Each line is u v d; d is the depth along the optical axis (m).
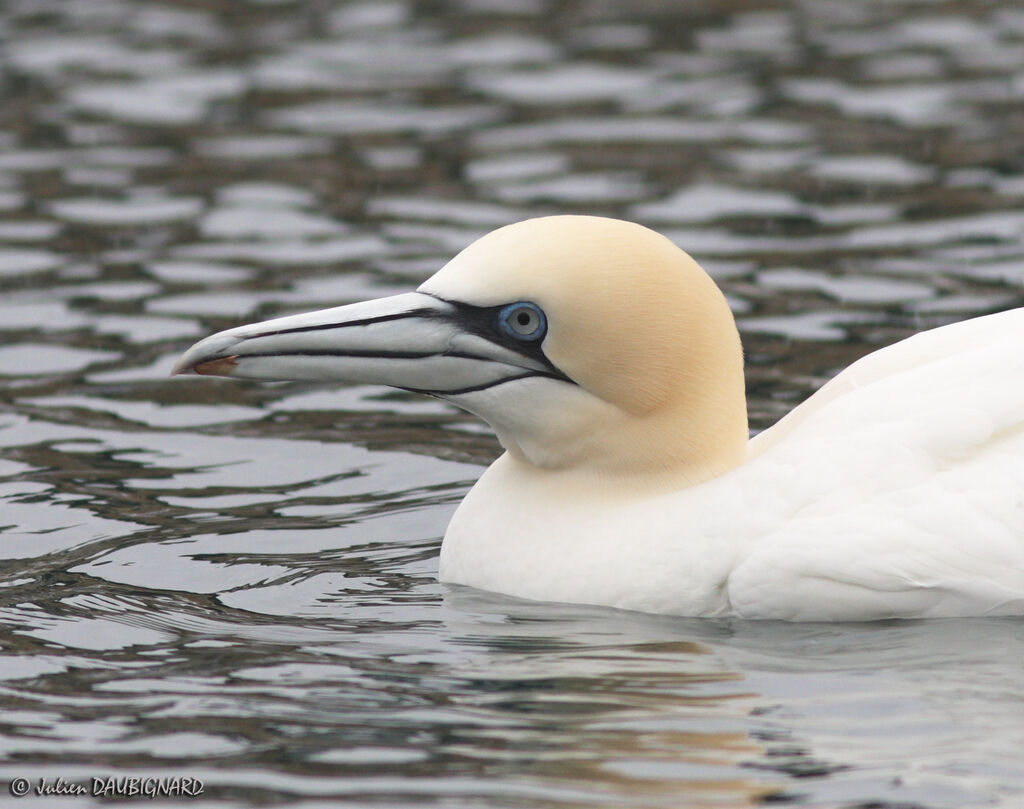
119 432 19.03
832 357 20.19
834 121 29.36
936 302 21.75
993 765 10.97
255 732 11.65
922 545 13.41
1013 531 13.38
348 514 16.77
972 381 13.87
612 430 14.48
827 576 13.48
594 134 29.12
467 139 29.09
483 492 15.19
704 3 36.66
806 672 12.59
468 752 11.28
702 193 26.30
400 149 28.72
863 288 22.41
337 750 11.33
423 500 17.14
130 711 12.05
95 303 22.81
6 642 13.46
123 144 29.22
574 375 14.32
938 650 12.95
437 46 34.09
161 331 21.83
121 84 32.09
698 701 12.08
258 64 33.19
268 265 23.91
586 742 11.40
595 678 12.55
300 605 14.35
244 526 16.39
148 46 34.34
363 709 12.02
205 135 29.61
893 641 13.18
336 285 22.95
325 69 32.88
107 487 17.44
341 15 36.34
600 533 14.38
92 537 16.08
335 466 18.12
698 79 31.75
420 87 31.78
